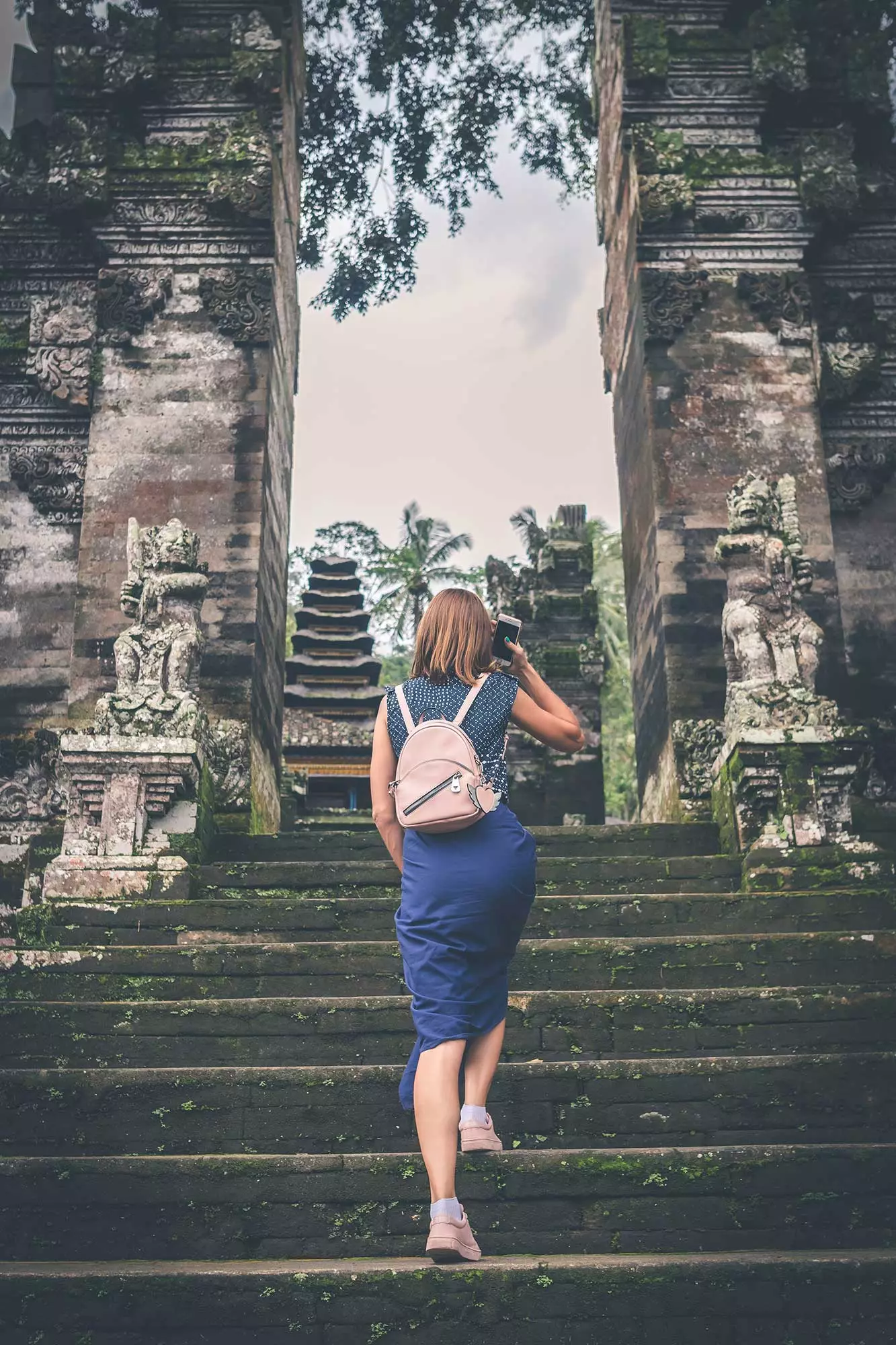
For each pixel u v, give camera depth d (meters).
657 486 12.54
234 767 11.33
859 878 8.34
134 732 9.23
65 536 12.78
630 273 13.74
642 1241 4.34
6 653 12.48
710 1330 3.63
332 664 23.94
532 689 4.07
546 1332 3.62
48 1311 3.64
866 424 13.40
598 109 15.83
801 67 13.84
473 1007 3.59
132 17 13.85
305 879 8.55
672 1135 5.11
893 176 14.23
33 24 14.62
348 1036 5.86
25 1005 5.97
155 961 6.80
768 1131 5.14
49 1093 5.08
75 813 9.03
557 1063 5.21
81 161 13.20
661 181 13.41
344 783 21.75
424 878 3.64
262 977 6.67
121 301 12.95
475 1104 3.58
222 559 12.18
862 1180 4.46
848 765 9.29
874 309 13.88
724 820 9.62
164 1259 4.29
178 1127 5.05
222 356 12.85
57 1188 4.38
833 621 12.23
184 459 12.52
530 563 22.20
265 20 14.00
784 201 13.50
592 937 7.34
